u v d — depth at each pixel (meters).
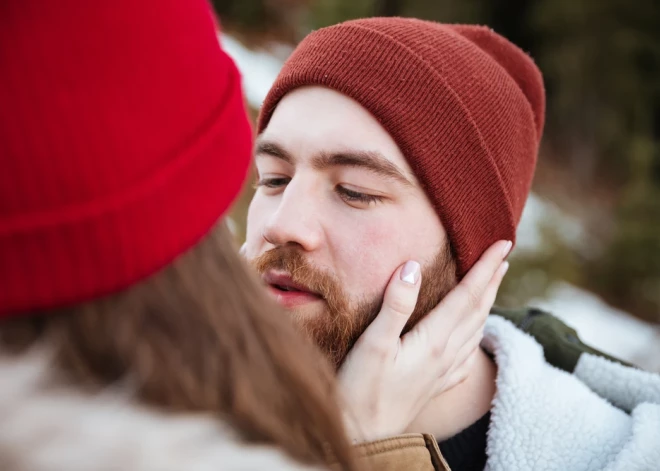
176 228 0.56
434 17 8.15
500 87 1.32
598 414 1.28
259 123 1.38
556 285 5.29
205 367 0.57
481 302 1.30
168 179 0.55
